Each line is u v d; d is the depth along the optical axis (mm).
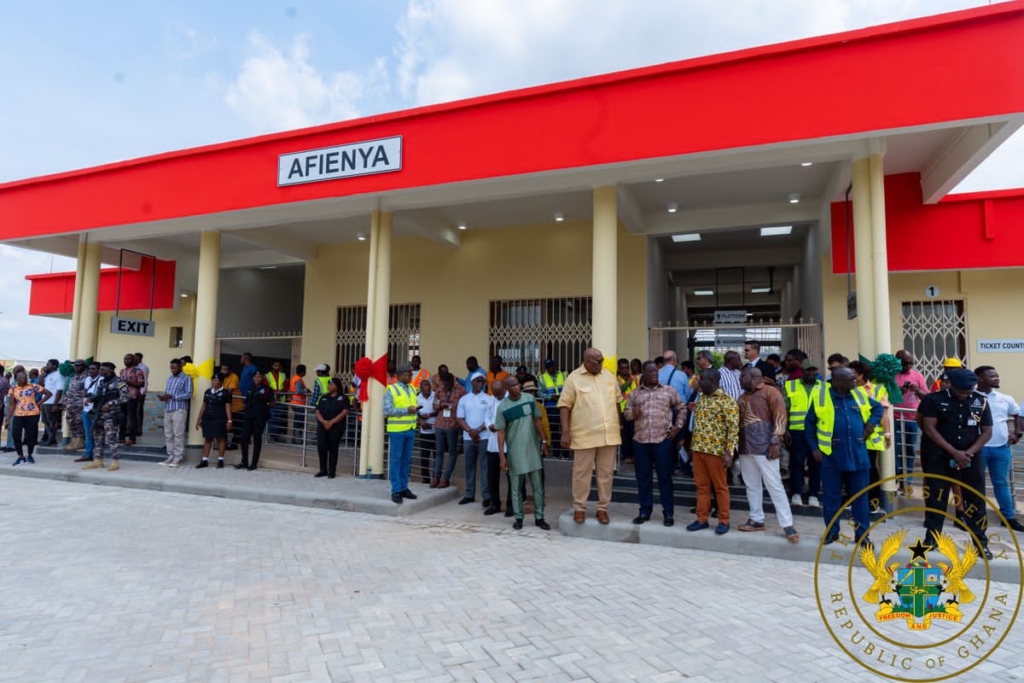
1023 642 4027
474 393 8453
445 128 8289
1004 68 5973
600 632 4164
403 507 7848
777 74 6738
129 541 6406
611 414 6879
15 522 7176
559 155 7621
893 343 9859
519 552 6172
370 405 9828
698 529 6402
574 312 12070
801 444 7164
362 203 9945
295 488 8844
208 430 10523
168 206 10141
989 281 9602
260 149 9516
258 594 4879
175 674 3537
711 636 4102
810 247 10977
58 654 3789
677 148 7070
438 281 13031
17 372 10992
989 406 5879
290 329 18047
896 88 6289
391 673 3566
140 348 17234
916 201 8539
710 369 6574
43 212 11398
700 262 13422
